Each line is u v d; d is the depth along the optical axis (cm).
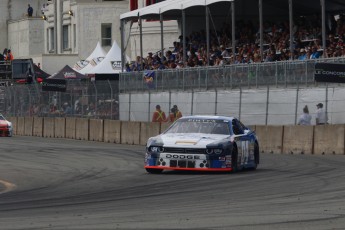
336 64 5931
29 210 2886
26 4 17250
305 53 7581
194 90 7881
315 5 8900
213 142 4266
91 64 11488
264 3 9356
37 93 10181
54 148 6838
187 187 3644
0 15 17050
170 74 8200
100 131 8275
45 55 13988
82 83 9288
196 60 9175
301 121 6550
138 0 12650
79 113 9300
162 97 8288
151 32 12675
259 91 7162
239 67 7369
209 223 2444
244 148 4459
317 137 5947
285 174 4206
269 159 5400
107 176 4331
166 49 12019
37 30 15988
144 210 2809
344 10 8738
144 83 8525
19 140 8394
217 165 4250
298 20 8631
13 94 10844
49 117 9631
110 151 6369
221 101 7556
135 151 6356
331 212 2670
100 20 14188
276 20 9512
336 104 6400
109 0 14262
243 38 8906
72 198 3319
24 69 12206
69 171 4697
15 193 3619
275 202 2995
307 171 4375
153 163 4350
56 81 9544
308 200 3038
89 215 2680
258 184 3706
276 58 7931
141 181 3997
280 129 6216
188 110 7962
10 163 5294
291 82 6850
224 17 9769
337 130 5822
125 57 10956
